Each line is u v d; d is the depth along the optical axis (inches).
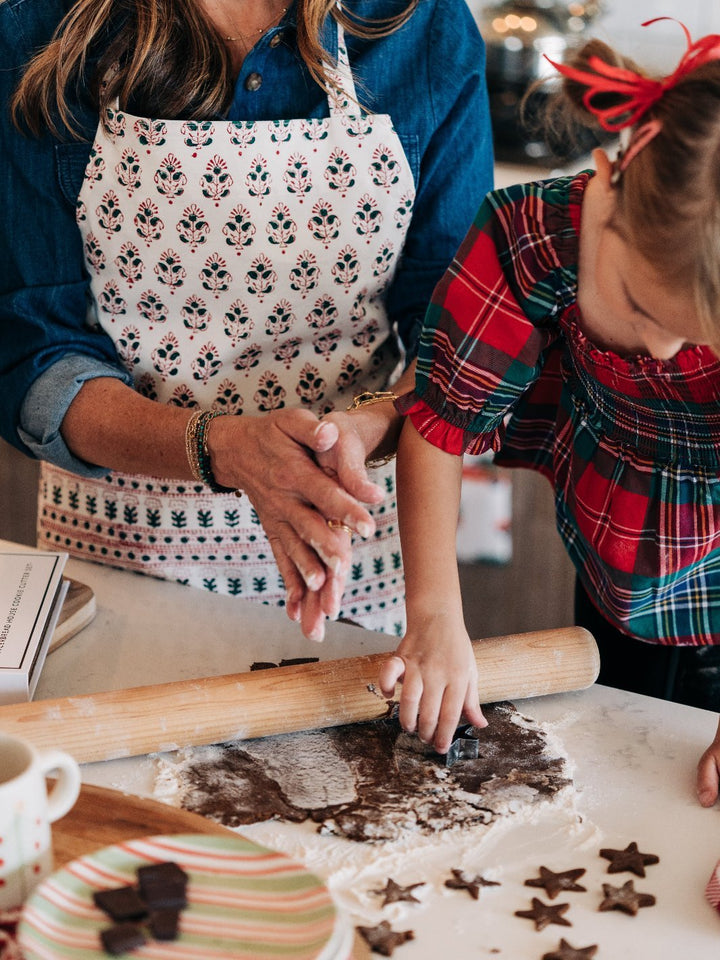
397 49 46.4
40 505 53.8
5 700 37.0
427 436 39.2
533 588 98.6
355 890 29.4
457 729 36.5
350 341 50.7
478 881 29.7
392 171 46.2
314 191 45.9
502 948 27.4
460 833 31.8
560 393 44.8
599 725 37.9
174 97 44.1
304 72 45.6
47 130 44.6
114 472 49.9
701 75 28.0
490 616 99.8
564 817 32.6
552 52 93.0
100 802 30.8
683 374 35.7
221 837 25.8
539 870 30.3
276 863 25.0
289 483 36.9
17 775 25.3
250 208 45.4
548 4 94.3
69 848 28.8
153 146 44.3
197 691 36.0
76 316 47.0
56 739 34.1
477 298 37.8
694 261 27.4
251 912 24.0
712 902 28.9
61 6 45.3
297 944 23.0
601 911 28.7
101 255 46.4
